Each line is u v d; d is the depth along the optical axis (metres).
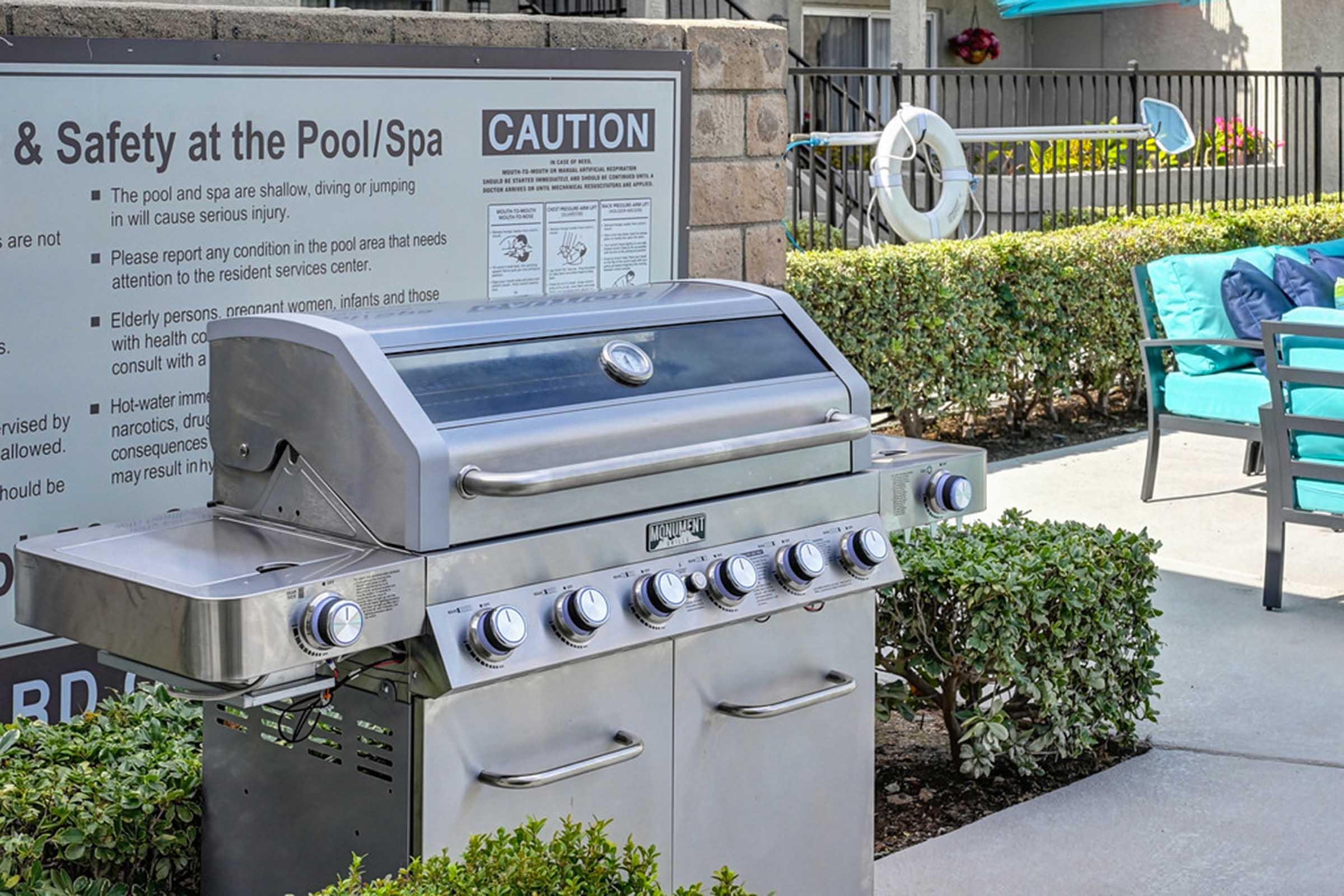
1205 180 14.72
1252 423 7.18
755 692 2.93
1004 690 4.22
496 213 4.30
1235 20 16.27
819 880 3.11
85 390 3.60
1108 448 8.76
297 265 3.93
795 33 14.49
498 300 3.14
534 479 2.46
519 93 4.31
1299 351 5.94
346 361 2.51
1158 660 5.31
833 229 11.23
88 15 3.52
